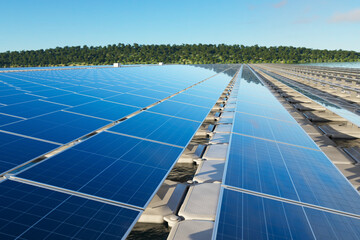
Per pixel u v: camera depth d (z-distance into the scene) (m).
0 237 3.92
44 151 7.05
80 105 12.71
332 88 35.66
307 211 5.98
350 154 15.02
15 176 5.55
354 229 5.47
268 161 8.80
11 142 7.18
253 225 5.23
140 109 13.92
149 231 7.08
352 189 7.30
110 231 4.43
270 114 17.14
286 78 56.69
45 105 11.72
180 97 19.39
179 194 8.46
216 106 25.22
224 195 6.22
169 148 8.80
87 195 5.35
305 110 28.03
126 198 5.49
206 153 11.79
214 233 4.84
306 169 8.54
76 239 4.16
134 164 7.16
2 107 10.38
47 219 4.47
